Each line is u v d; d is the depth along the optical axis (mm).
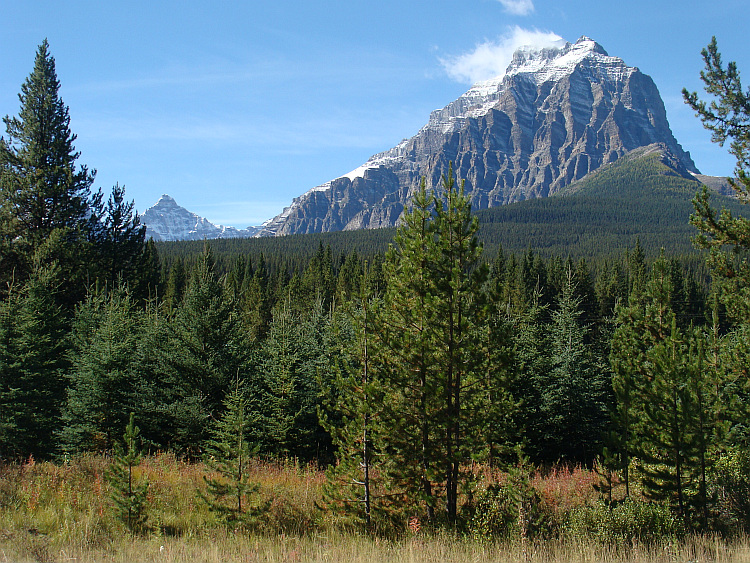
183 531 13109
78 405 20766
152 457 19797
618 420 16125
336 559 11148
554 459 26484
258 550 11836
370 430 14289
